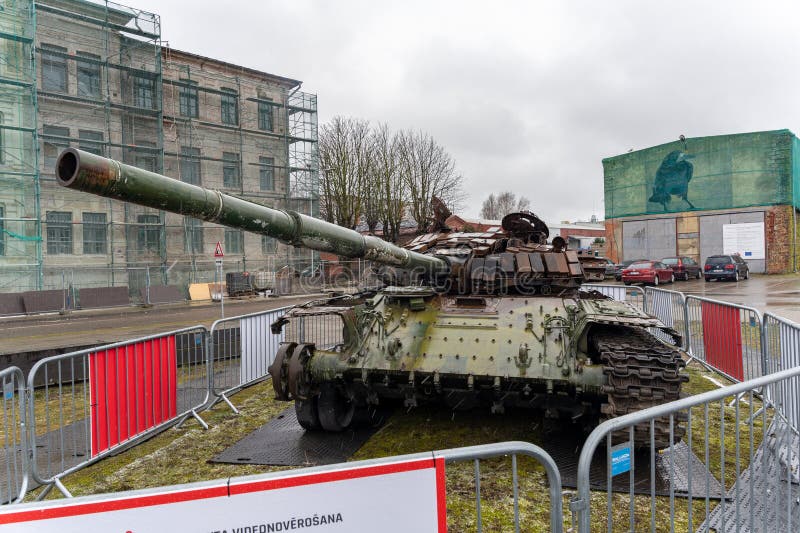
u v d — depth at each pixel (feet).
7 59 83.56
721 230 128.98
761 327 27.94
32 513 8.26
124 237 95.91
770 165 123.34
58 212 89.10
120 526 8.53
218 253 71.61
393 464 9.21
